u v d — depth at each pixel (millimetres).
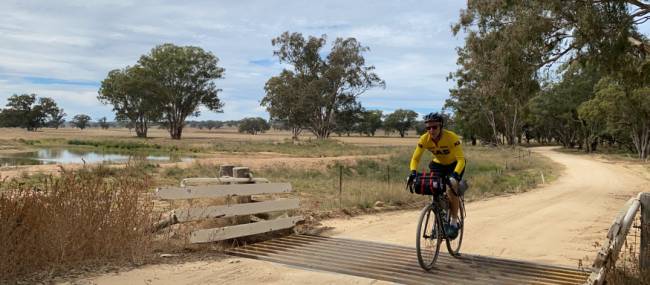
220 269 5918
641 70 19375
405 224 10023
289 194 15492
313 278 5641
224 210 7297
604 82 52281
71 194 6160
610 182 25672
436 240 6262
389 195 13469
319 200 13797
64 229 5688
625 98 49500
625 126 55125
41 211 5695
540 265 6434
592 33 17219
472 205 14070
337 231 9070
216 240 7043
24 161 31469
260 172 23750
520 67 20109
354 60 73062
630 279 4973
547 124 81938
